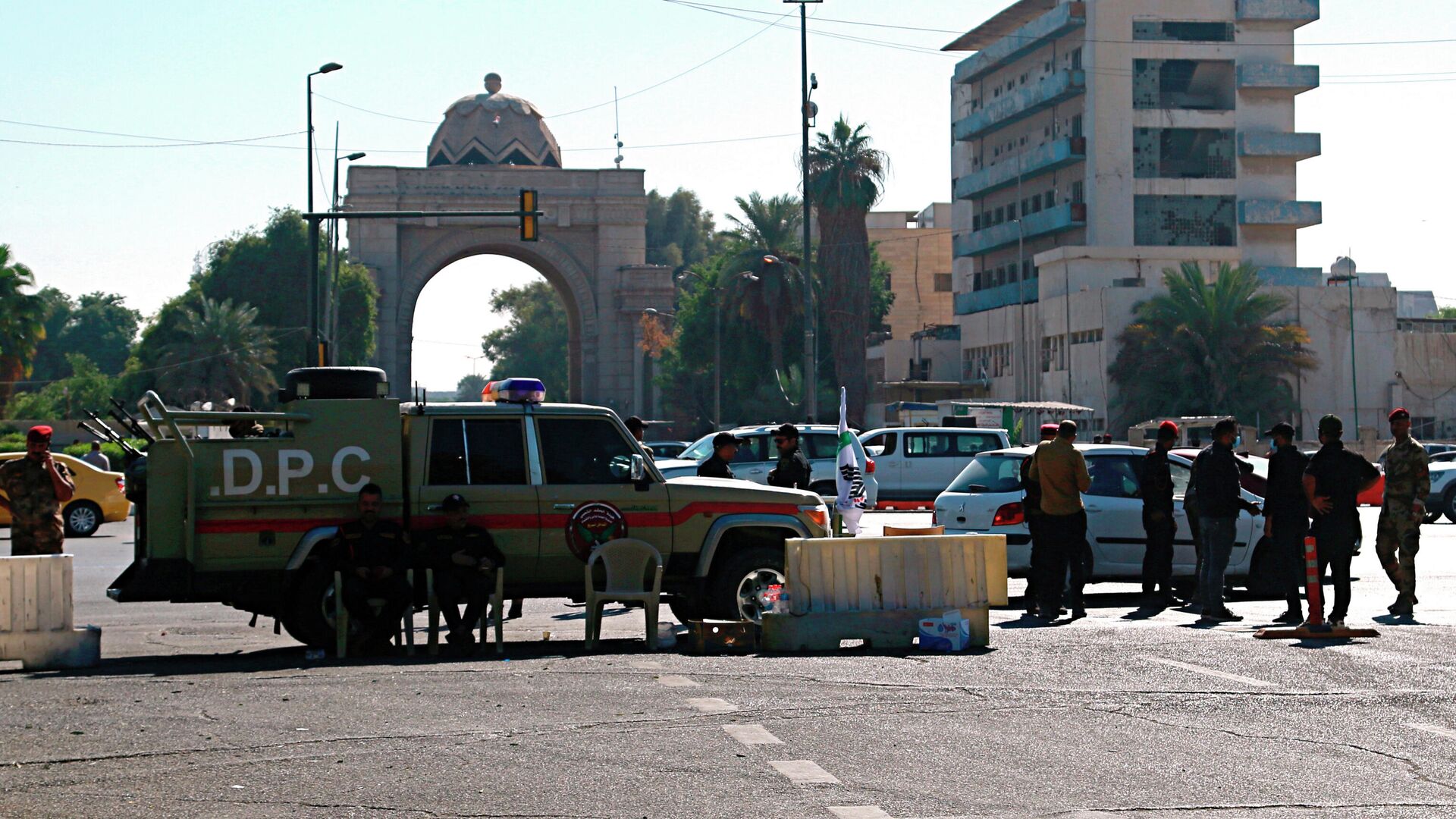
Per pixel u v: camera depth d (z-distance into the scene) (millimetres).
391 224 125188
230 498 18031
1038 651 17672
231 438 18391
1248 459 27047
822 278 97562
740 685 14906
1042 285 107188
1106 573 25234
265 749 11617
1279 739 12148
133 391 122750
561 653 18141
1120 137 105500
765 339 108688
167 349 110625
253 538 18094
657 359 131500
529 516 18922
